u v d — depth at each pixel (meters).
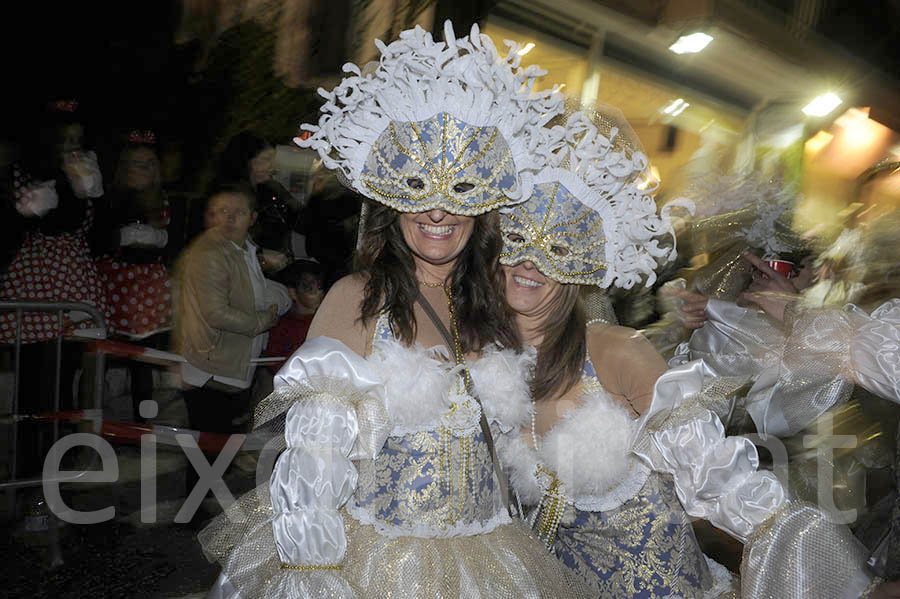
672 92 9.07
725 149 9.57
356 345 2.08
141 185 4.98
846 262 3.20
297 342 5.11
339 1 7.74
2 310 4.38
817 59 10.43
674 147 9.16
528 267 2.19
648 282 2.27
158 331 5.02
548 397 2.24
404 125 2.05
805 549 2.00
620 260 2.24
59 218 4.70
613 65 8.45
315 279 5.07
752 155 9.58
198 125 6.78
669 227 2.25
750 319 3.00
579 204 2.18
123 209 4.93
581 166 2.18
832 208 3.53
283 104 7.52
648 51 8.73
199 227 5.26
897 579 2.27
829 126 10.60
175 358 4.59
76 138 4.77
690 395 2.08
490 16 7.89
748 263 3.60
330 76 7.82
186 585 3.90
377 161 2.07
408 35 2.05
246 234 4.75
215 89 7.07
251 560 1.99
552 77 8.16
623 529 2.22
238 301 4.62
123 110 6.47
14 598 3.71
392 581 1.96
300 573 1.86
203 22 7.06
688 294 3.17
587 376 2.23
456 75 2.04
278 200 5.17
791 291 3.36
